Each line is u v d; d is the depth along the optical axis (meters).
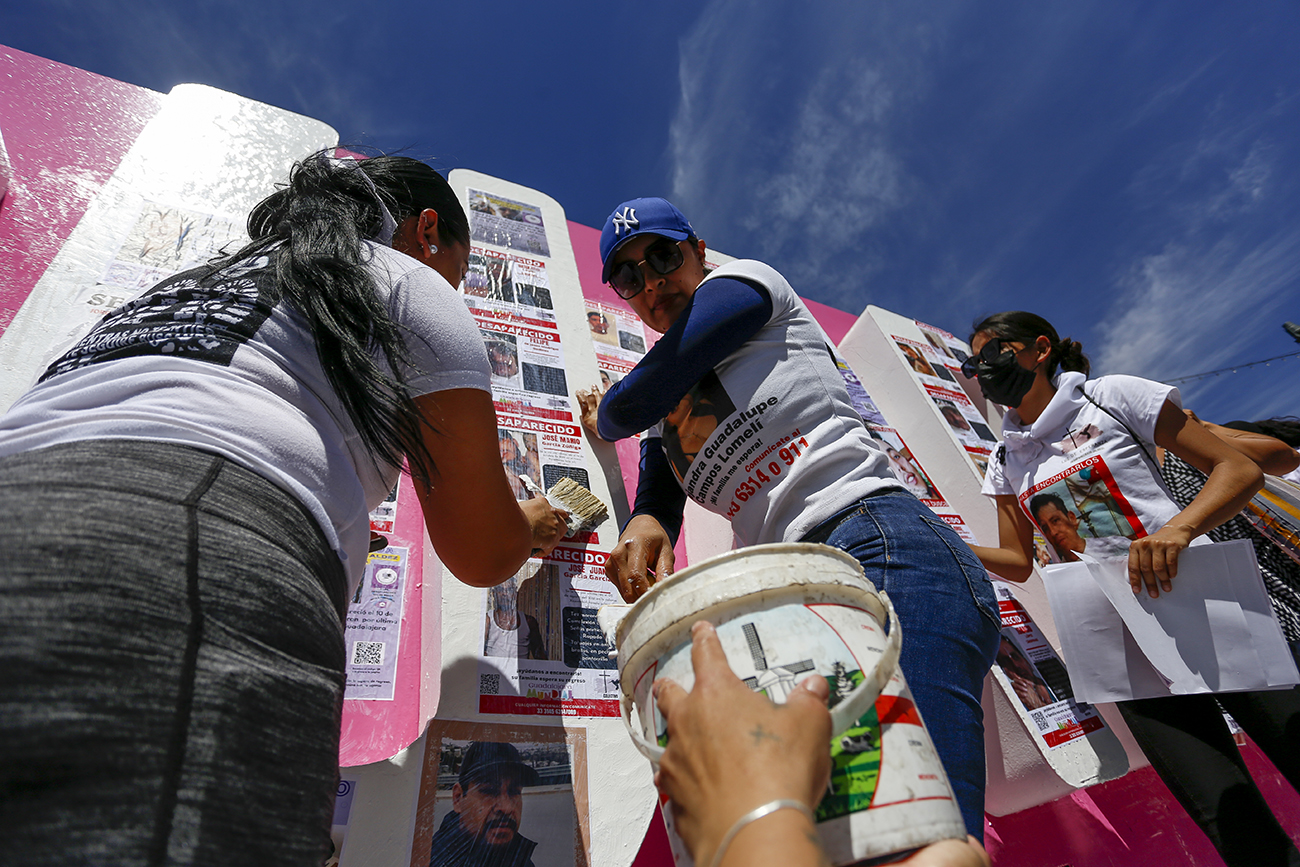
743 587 0.60
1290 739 1.39
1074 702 1.89
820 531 1.00
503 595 1.36
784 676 0.55
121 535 0.44
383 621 1.33
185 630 0.44
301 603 0.53
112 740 0.38
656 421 1.21
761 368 1.13
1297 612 1.57
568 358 1.98
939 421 2.70
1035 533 2.29
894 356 2.98
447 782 1.10
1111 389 1.72
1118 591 1.58
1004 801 1.73
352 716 1.15
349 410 0.66
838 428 1.08
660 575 1.09
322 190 0.86
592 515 1.53
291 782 0.48
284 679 0.49
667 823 0.55
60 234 1.53
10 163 1.55
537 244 2.29
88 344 0.63
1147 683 1.56
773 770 0.43
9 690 0.36
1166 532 1.48
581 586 1.46
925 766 0.54
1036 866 1.71
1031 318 1.95
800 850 0.39
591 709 1.28
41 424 0.53
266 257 0.74
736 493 1.13
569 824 1.13
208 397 0.57
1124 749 1.81
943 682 0.79
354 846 1.00
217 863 0.40
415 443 0.73
